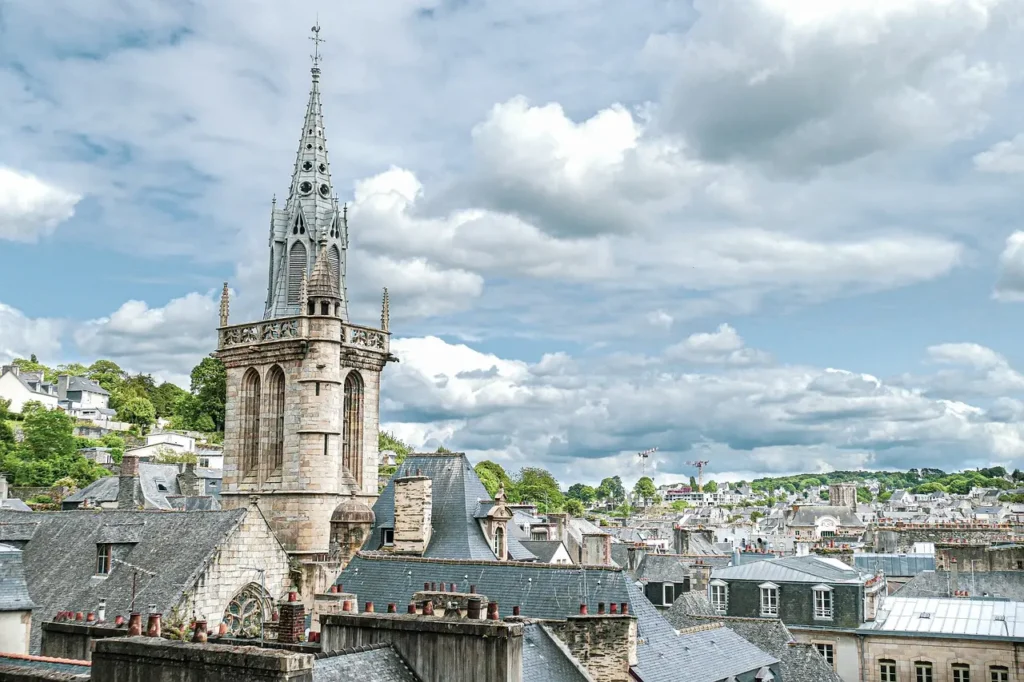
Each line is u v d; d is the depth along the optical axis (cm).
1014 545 10575
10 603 4800
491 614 3553
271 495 8312
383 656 3231
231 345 8794
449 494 7381
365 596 5653
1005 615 7731
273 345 8444
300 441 8256
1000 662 7331
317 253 9250
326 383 8319
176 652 2756
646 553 12094
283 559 6781
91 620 5288
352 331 8788
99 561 6644
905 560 11231
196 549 6412
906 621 7931
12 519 7575
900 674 7662
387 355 9050
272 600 6644
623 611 4556
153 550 6600
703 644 5494
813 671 6762
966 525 15312
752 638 7062
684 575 11275
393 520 7500
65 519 7350
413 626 3288
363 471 8812
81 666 3384
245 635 5897
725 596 8562
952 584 9288
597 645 4353
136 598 6178
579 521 18488
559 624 4284
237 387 8812
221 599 6300
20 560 5025
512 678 3138
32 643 5816
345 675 3019
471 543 7025
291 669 2581
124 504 14975
